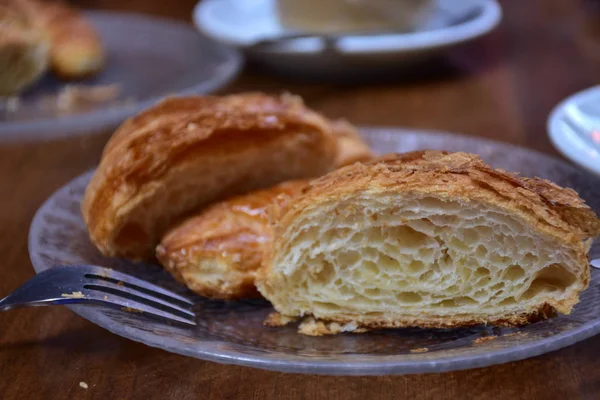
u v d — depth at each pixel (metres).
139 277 0.38
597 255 0.36
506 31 0.76
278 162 0.40
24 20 0.63
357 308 0.35
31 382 0.33
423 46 0.59
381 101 0.58
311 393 0.32
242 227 0.37
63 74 0.60
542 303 0.34
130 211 0.37
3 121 0.53
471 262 0.34
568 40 0.72
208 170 0.39
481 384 0.32
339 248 0.35
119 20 0.73
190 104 0.41
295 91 0.61
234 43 0.62
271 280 0.35
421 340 0.34
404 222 0.34
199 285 0.36
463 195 0.33
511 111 0.55
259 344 0.33
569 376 0.33
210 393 0.32
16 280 0.39
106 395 0.32
